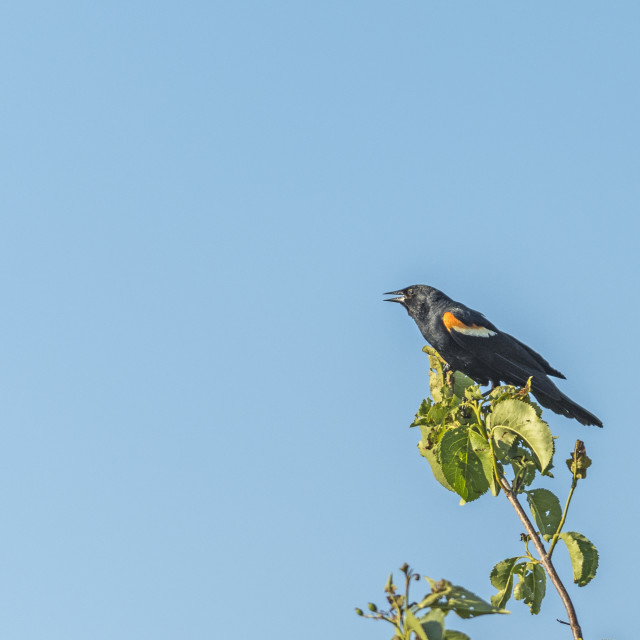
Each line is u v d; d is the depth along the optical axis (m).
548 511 10.45
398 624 6.14
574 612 9.33
